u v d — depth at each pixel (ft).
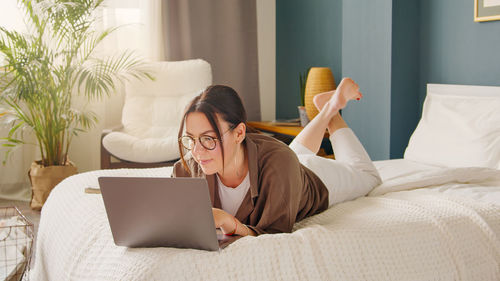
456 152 7.63
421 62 9.66
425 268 4.44
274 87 14.90
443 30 9.17
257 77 14.14
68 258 4.64
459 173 6.45
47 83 10.55
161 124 12.17
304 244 4.16
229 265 3.90
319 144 6.89
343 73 10.73
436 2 9.27
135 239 4.08
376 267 4.27
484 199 5.60
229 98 4.32
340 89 6.86
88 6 10.93
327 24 12.46
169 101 12.42
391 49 9.43
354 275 4.17
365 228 4.49
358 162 6.44
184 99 12.37
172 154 10.80
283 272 4.00
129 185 3.81
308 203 5.16
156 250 3.98
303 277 4.03
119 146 10.71
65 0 10.74
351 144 6.69
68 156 12.94
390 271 4.29
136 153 10.72
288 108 14.35
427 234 4.63
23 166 12.14
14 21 11.83
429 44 9.47
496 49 8.25
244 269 3.92
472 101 7.97
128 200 3.88
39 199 10.83
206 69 12.54
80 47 12.07
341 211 5.27
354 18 10.30
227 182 4.75
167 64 12.59
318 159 5.82
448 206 5.18
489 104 7.66
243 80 14.03
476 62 8.59
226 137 4.28
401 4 9.43
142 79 12.43
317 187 5.39
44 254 5.55
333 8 12.20
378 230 4.50
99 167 12.99
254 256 3.99
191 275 3.77
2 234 6.21
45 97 10.69
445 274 4.51
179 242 4.04
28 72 10.17
